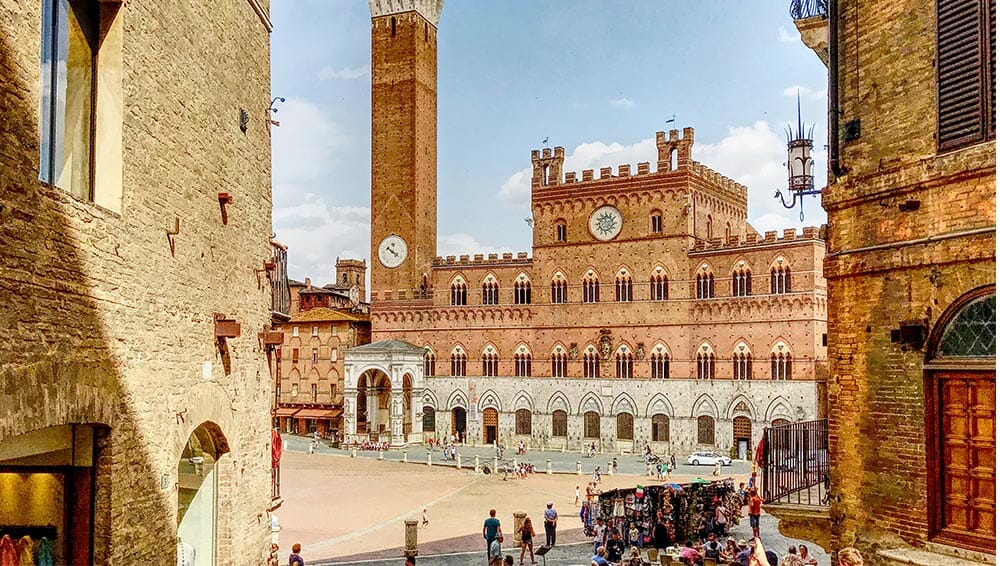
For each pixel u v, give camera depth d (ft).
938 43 51.29
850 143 57.77
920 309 51.90
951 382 50.29
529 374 350.02
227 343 67.72
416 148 396.37
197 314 61.36
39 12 40.81
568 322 342.44
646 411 323.98
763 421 298.15
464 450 343.87
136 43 51.26
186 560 67.87
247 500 72.84
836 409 57.93
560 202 346.54
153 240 53.67
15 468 48.80
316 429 401.70
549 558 146.00
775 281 299.58
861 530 55.42
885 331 54.24
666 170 325.42
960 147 49.75
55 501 48.67
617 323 332.39
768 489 75.87
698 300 316.40
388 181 398.42
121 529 49.21
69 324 43.01
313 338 406.21
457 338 365.20
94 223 45.68
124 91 49.39
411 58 400.47
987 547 47.55
